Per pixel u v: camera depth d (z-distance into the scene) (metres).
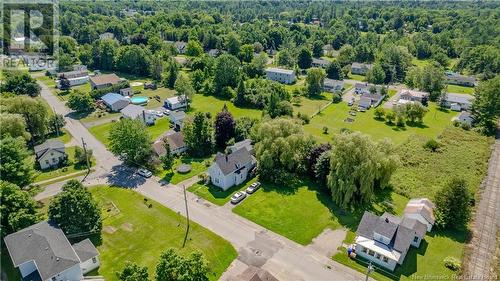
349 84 159.50
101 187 73.56
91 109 119.19
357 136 66.50
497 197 74.69
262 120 100.62
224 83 139.88
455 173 83.44
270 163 75.25
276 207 68.00
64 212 56.62
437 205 64.19
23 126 82.69
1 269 52.31
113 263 53.78
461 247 58.91
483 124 109.81
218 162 72.81
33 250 49.75
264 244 58.31
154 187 73.94
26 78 130.62
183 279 44.44
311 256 56.03
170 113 111.62
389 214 62.78
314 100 136.38
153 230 61.06
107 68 170.88
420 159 89.69
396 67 167.25
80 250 52.41
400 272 53.22
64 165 82.81
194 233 60.47
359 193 67.31
